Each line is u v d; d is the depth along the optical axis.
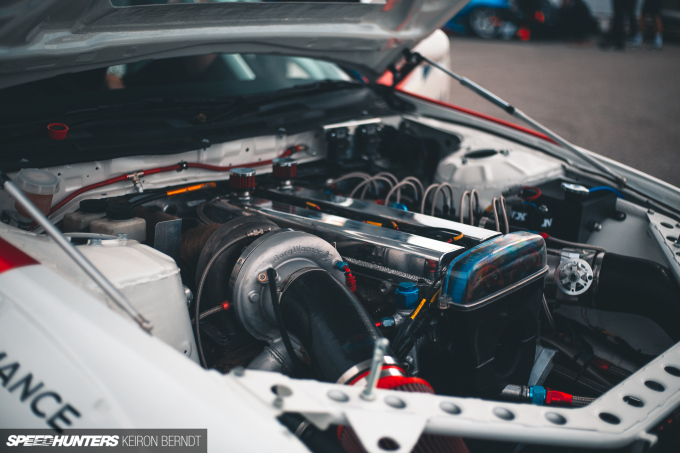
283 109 2.70
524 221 2.33
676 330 2.03
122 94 2.49
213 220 2.15
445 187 2.62
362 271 1.84
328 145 2.70
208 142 2.28
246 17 2.20
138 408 1.13
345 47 2.72
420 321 1.68
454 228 1.90
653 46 12.52
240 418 1.06
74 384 1.20
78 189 2.00
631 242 2.41
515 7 12.88
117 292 1.26
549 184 2.60
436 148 3.04
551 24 12.80
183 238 1.99
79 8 1.76
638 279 2.05
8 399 1.27
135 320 1.26
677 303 2.01
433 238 1.88
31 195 1.74
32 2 1.62
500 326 1.70
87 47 1.93
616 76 9.62
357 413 1.12
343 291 1.60
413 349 1.68
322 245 1.74
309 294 1.58
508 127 3.04
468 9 12.97
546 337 2.20
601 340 2.28
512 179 2.56
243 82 2.92
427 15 2.65
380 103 3.12
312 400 1.13
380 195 2.63
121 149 2.09
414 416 1.15
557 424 1.29
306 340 1.55
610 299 2.11
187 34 2.13
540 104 7.73
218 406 1.08
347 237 1.85
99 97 2.42
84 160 1.98
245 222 1.82
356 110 2.91
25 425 1.24
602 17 13.55
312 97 2.92
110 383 1.16
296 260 1.70
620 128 6.80
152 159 2.18
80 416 1.18
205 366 1.65
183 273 2.01
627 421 1.37
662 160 5.77
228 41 2.32
